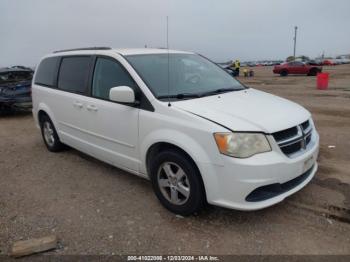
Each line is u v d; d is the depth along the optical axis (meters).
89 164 5.38
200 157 3.20
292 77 28.66
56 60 5.64
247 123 3.18
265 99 4.02
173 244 3.16
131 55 4.29
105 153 4.50
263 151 3.12
